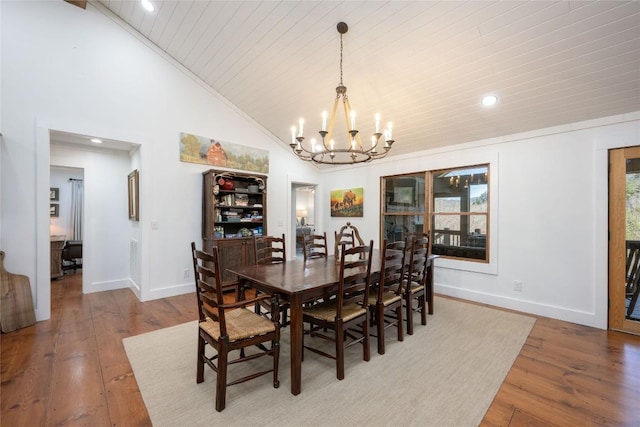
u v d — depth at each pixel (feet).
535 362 7.46
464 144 13.01
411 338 8.97
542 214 10.86
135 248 13.52
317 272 8.35
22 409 5.56
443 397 6.05
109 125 11.54
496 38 7.91
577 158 10.10
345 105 10.66
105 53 11.47
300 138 8.33
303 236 11.46
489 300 12.26
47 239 10.18
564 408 5.71
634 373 6.93
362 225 17.47
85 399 5.89
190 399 5.95
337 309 6.84
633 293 9.19
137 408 5.65
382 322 8.02
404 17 8.09
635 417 5.45
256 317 6.87
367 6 8.11
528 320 10.39
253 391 6.25
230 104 15.14
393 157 15.83
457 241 13.48
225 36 10.95
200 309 6.64
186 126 13.64
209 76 13.69
